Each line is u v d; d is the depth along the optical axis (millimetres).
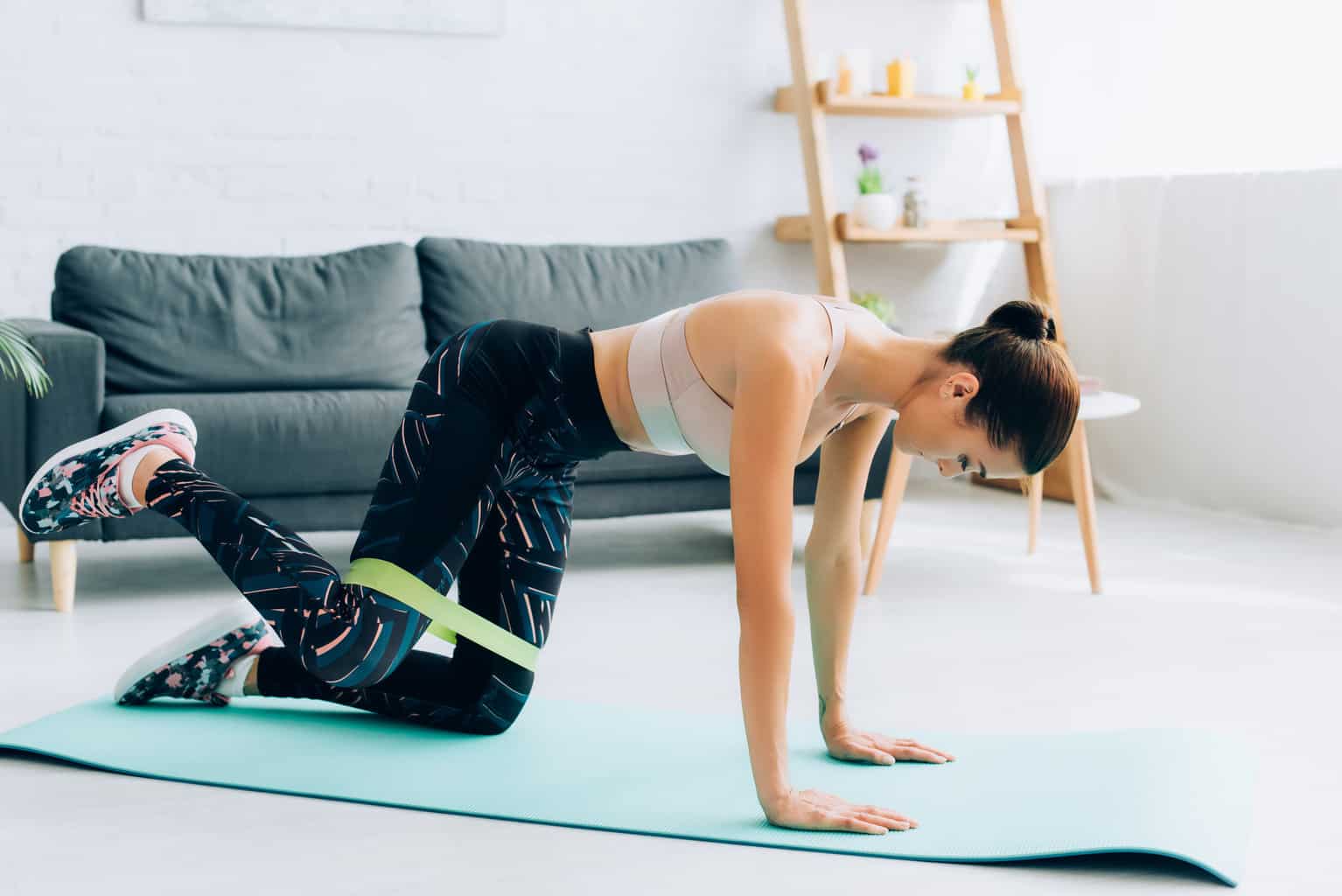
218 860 1688
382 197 4570
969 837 1749
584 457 1964
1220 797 1884
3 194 4195
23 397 3104
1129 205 5039
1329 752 2221
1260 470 4617
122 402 3225
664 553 3926
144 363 3619
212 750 2074
